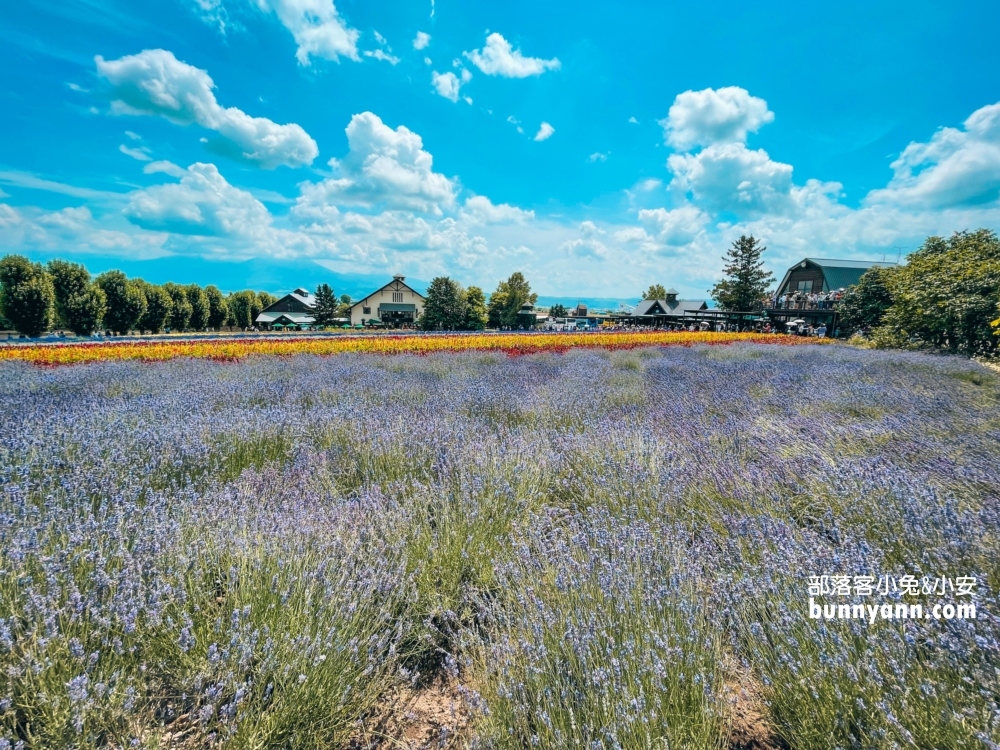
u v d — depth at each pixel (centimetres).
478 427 480
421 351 1496
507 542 261
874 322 2861
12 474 290
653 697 142
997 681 143
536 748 137
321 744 150
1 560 176
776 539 237
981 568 210
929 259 1967
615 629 170
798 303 3756
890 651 154
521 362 1157
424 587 221
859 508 280
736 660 184
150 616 161
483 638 204
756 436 441
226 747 136
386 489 328
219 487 316
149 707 153
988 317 1446
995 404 606
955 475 331
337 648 164
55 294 3644
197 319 5331
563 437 449
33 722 134
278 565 197
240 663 154
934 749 129
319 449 422
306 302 7294
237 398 632
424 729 165
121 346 1454
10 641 138
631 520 279
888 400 630
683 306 6366
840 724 141
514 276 6950
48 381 762
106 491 280
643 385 759
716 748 140
